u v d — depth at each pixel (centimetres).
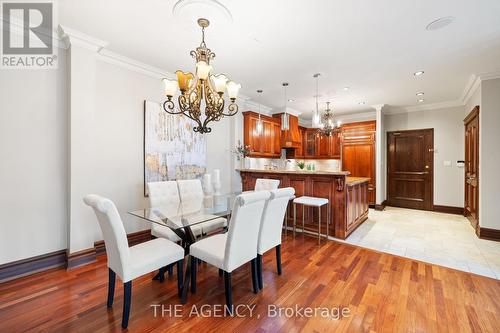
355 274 251
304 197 378
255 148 522
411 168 600
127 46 286
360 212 444
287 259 290
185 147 396
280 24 236
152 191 284
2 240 234
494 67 340
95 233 295
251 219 197
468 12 216
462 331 168
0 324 172
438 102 546
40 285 225
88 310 188
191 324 174
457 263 280
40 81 254
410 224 452
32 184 250
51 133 262
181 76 201
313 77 383
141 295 211
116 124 316
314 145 709
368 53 300
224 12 215
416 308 194
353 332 167
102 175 303
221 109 230
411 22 233
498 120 357
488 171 364
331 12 217
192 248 210
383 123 612
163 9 215
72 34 253
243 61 323
